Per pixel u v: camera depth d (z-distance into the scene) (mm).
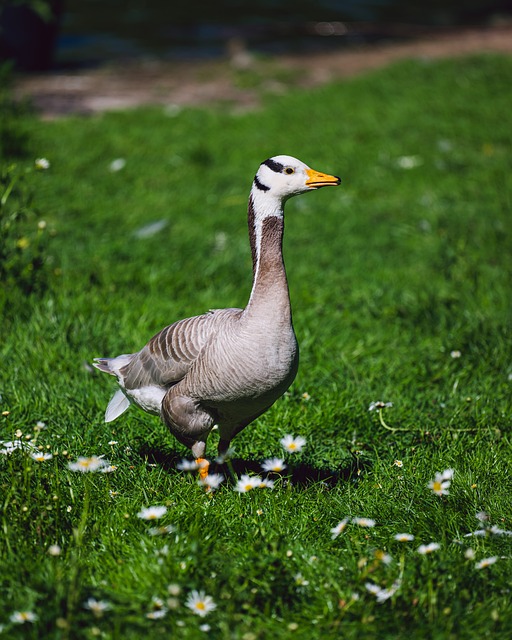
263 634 4238
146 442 6445
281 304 5344
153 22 26859
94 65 21719
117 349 7895
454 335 8422
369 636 4254
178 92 19312
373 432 6738
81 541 4844
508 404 7070
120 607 4371
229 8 29047
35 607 4328
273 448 6434
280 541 4918
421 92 18172
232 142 15359
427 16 29078
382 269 10688
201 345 5582
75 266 10016
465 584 4594
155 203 12531
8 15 19828
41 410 6734
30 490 5137
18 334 7949
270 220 5473
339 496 5695
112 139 15016
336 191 13508
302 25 27078
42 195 12234
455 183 13586
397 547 5070
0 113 14992
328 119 16594
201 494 5559
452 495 5562
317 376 7664
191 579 4559
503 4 31203
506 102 17391
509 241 11305
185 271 10211
